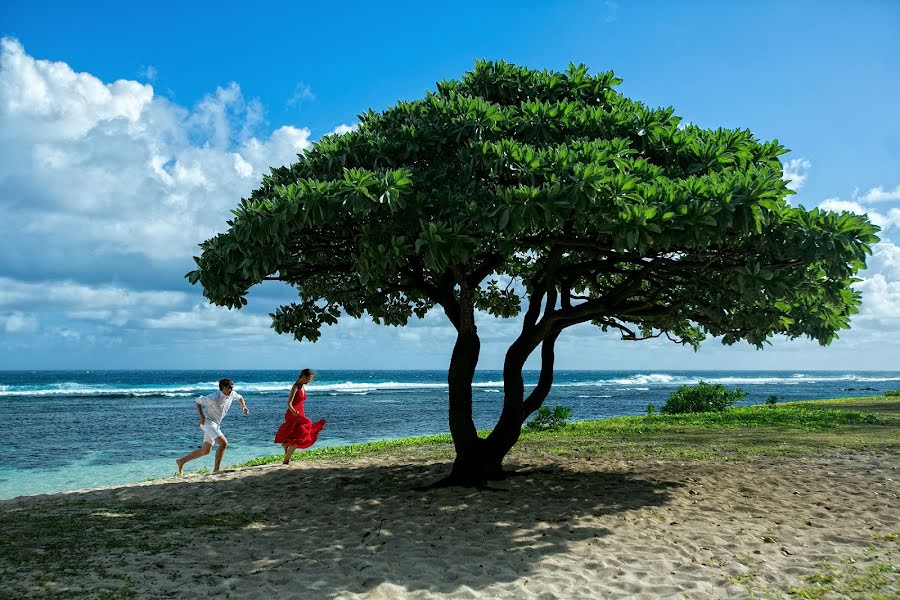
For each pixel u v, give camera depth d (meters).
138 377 126.50
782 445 13.99
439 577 5.54
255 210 7.49
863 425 18.14
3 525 7.54
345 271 9.81
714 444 14.36
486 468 9.97
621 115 9.02
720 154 8.62
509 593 5.16
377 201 7.17
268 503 8.80
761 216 7.01
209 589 5.20
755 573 5.62
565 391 75.19
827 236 7.29
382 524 7.41
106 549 6.39
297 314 11.32
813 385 104.81
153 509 8.55
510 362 10.28
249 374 188.00
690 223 6.76
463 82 10.33
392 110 9.92
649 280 9.98
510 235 7.29
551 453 13.20
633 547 6.43
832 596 5.05
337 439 22.66
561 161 7.41
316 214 7.20
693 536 6.84
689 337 12.25
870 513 7.84
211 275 8.33
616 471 10.90
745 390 81.31
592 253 10.57
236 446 20.28
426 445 15.80
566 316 9.93
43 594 5.02
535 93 10.01
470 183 8.14
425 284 10.52
